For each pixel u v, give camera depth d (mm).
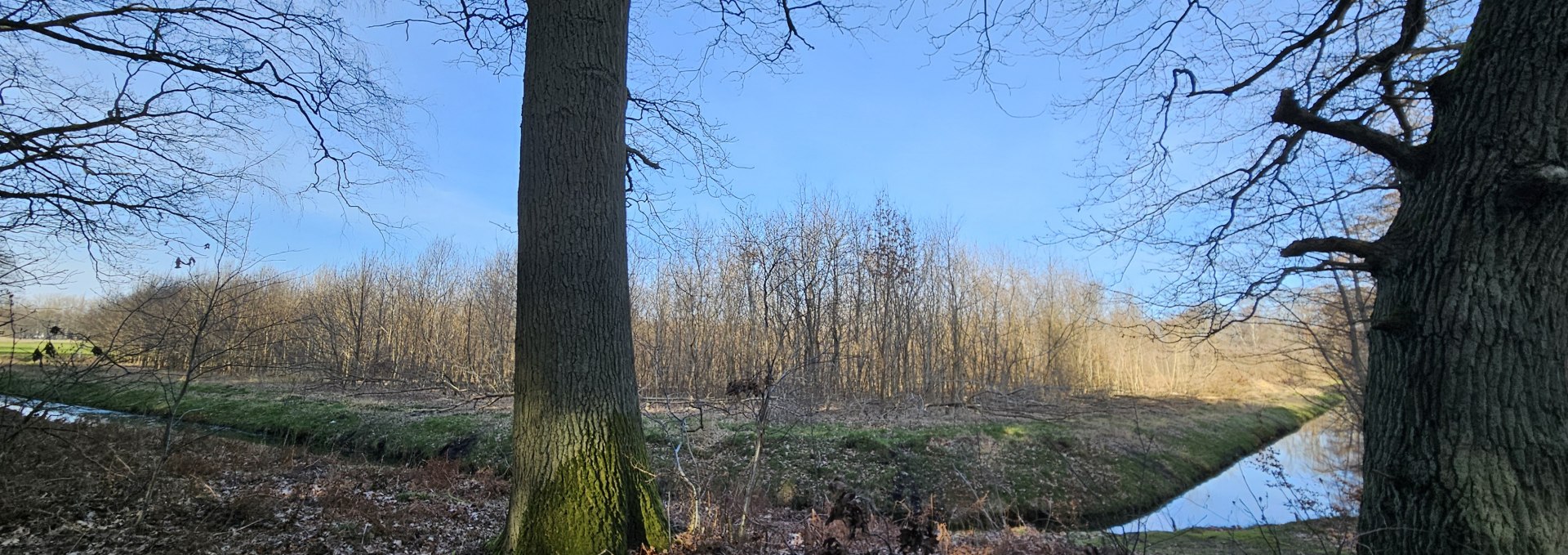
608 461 4508
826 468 10727
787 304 20047
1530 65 3098
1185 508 11281
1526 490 3033
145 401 14906
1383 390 3635
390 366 23812
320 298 26031
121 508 6230
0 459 6031
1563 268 3076
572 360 4484
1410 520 3371
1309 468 14352
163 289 7066
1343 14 5426
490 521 6914
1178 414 19062
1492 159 3168
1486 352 3152
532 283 4555
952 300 22094
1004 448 12625
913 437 12867
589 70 4660
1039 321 25672
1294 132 6254
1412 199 3584
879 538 5125
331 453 12141
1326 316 11086
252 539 5789
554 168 4559
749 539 5359
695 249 22156
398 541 6020
